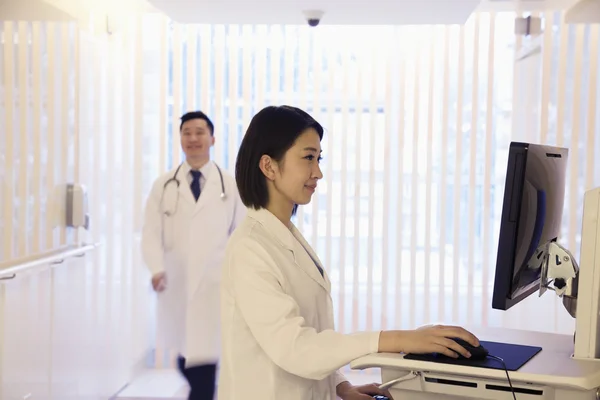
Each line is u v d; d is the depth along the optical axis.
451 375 1.28
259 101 4.30
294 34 4.25
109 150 3.98
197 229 3.71
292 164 1.45
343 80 4.23
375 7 3.57
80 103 3.51
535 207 1.43
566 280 1.53
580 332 1.37
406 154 4.23
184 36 4.29
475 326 1.72
